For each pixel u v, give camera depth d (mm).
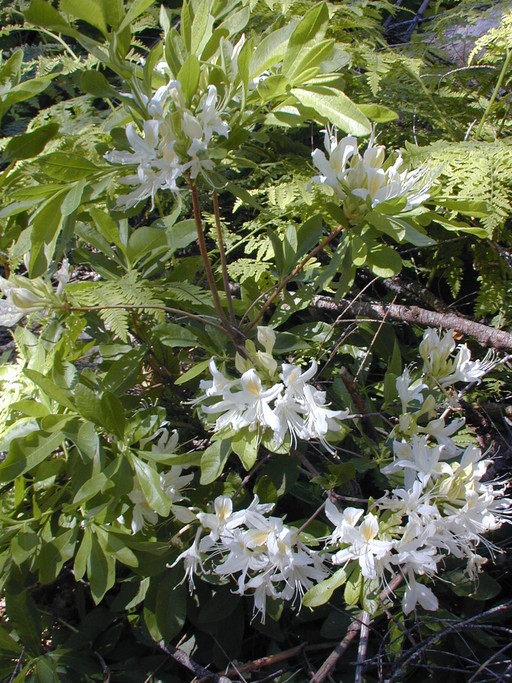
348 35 1013
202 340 623
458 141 978
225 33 484
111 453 562
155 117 452
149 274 634
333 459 674
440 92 1040
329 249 833
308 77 490
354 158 509
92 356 727
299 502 682
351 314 832
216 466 521
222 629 614
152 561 558
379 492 701
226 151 468
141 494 546
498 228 850
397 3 1492
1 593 585
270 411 488
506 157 784
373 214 491
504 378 823
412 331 899
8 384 625
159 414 556
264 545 492
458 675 611
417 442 516
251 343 524
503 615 637
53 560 536
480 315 865
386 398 620
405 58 955
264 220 866
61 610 676
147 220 960
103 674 592
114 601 602
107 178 506
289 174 879
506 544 705
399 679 598
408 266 906
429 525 470
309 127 1032
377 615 583
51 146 848
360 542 469
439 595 657
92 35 1353
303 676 599
